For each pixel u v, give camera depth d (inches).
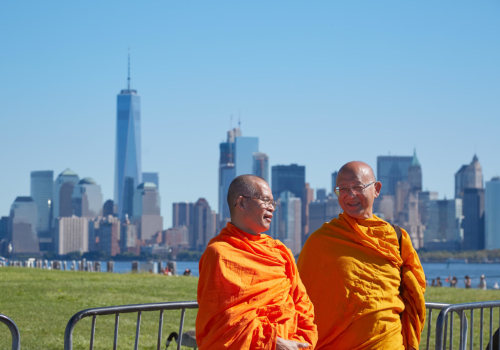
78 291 894.4
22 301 740.0
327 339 234.2
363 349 229.5
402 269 244.5
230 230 192.9
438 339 243.8
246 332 177.2
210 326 182.7
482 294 1101.7
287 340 180.5
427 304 275.9
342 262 234.4
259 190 192.7
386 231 240.4
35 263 2765.7
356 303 231.0
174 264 2027.6
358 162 247.8
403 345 240.2
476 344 524.4
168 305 230.5
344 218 244.5
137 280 1186.6
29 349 458.6
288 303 188.9
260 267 185.5
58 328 549.0
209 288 182.4
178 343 234.7
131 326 580.4
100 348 470.0
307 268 241.3
